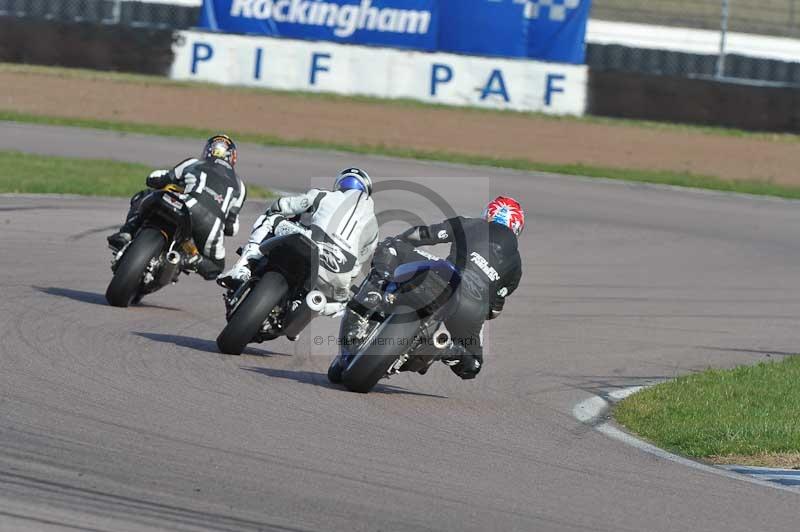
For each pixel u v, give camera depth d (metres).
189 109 99.12
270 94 108.00
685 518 20.05
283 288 29.36
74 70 110.12
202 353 30.45
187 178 35.94
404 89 109.00
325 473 20.61
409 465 21.83
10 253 43.22
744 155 96.56
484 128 100.38
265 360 31.11
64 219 52.00
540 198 74.31
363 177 30.38
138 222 36.72
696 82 104.75
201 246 35.88
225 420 23.56
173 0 116.56
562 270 53.34
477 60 107.75
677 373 35.78
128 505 17.81
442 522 18.59
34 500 17.56
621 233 64.44
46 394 23.80
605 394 32.09
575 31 106.81
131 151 79.75
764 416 28.92
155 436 21.69
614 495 21.22
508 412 28.39
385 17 109.31
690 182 85.38
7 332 29.77
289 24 109.94
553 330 41.22
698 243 63.16
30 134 83.19
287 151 85.81
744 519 20.28
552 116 107.00
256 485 19.47
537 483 21.59
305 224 30.56
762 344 41.19
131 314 35.31
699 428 27.48
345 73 109.56
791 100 103.69
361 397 27.58
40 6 111.94
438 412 27.19
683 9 123.88
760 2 125.44
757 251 62.16
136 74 110.06
